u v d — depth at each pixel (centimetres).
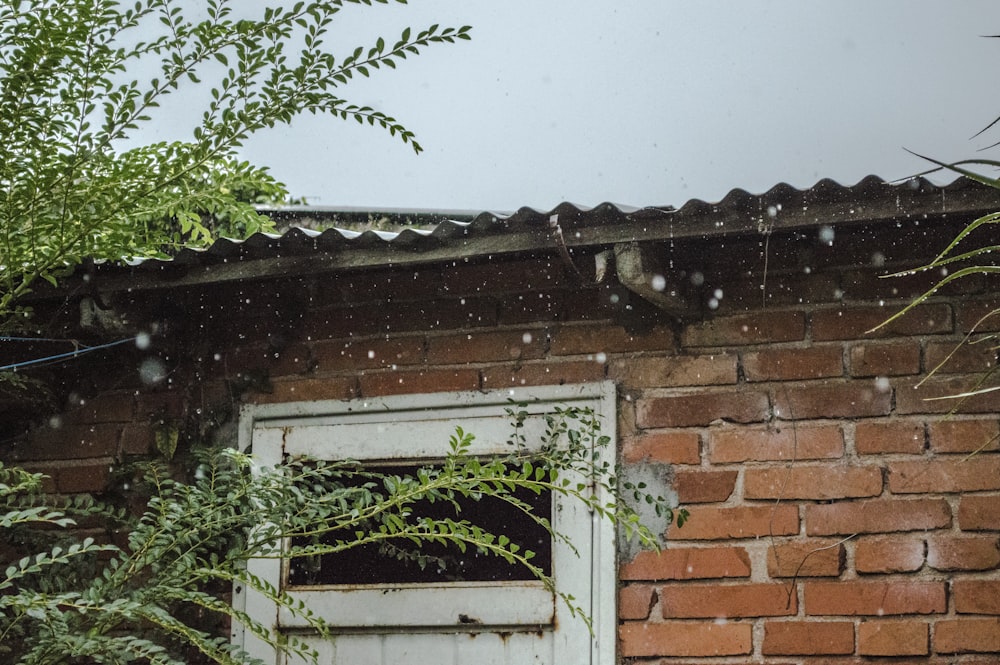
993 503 363
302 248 386
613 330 407
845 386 383
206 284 404
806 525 376
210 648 323
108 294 411
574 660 379
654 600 381
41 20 355
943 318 381
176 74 368
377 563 463
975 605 358
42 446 452
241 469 361
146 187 386
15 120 358
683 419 393
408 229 374
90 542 314
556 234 363
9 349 444
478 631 389
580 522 388
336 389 429
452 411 414
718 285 401
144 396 448
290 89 363
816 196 342
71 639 308
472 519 469
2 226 370
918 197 339
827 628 366
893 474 373
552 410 404
